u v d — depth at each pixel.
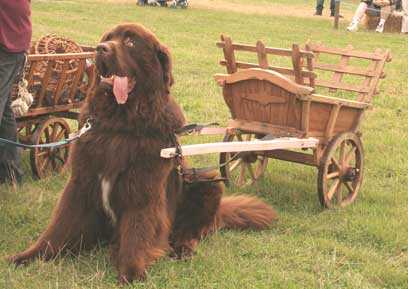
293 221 6.89
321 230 6.67
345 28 29.86
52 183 7.65
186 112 12.01
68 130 8.27
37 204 6.88
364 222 6.82
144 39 5.16
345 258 6.02
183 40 22.56
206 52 20.16
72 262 5.49
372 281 5.59
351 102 7.29
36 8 27.98
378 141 10.70
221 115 11.94
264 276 5.50
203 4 37.62
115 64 4.96
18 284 5.04
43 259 5.43
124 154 5.15
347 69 8.27
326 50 8.45
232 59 7.50
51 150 8.03
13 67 6.56
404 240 6.45
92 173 5.31
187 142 9.64
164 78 5.30
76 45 8.26
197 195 6.14
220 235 6.36
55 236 5.51
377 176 8.96
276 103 6.98
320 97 6.86
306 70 6.91
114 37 5.19
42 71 7.62
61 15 26.38
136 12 29.84
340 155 7.55
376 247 6.39
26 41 6.60
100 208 5.49
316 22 31.78
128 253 5.25
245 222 6.61
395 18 29.11
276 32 26.47
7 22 6.34
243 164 8.10
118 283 5.16
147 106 5.18
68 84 7.98
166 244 5.65
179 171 5.94
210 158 9.12
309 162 7.28
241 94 7.21
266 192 7.91
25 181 7.71
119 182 5.21
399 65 19.83
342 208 7.38
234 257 5.86
